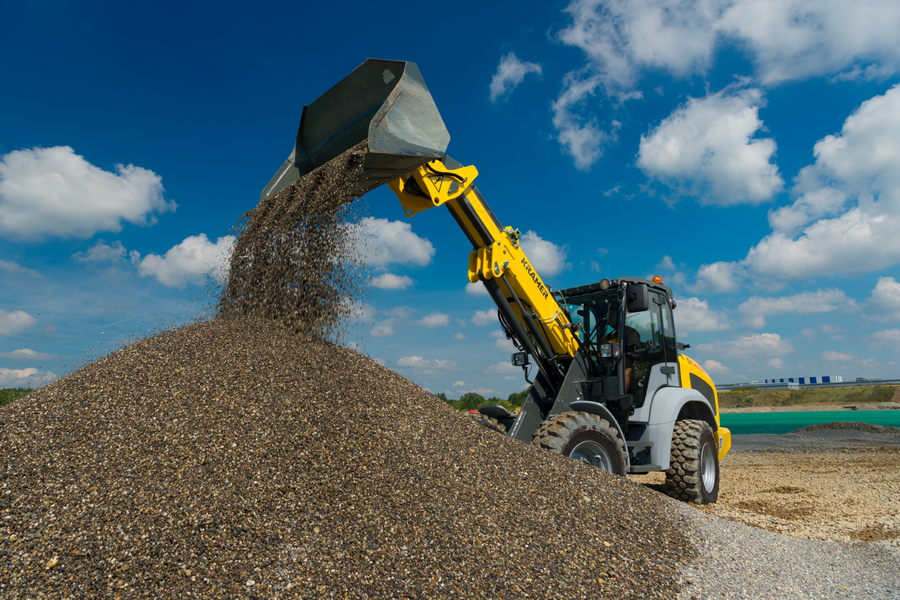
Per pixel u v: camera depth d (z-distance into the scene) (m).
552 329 5.65
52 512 2.56
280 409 3.58
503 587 2.47
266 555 2.46
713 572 2.96
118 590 2.19
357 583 2.36
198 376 3.76
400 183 4.72
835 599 2.74
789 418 35.28
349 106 5.01
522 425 5.41
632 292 5.63
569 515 3.27
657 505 3.81
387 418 3.80
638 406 5.74
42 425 3.18
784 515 5.21
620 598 2.55
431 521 2.88
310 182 4.82
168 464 2.95
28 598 2.11
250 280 4.97
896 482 6.96
